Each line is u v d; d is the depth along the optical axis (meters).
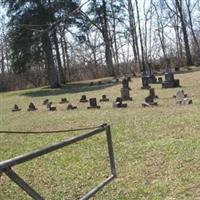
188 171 9.55
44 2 41.41
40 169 11.22
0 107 32.59
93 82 46.84
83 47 64.25
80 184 9.65
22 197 9.30
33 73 62.38
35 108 28.23
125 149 12.45
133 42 61.12
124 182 9.27
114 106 23.44
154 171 9.89
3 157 13.77
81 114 22.17
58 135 16.62
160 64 61.38
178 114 17.98
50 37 44.81
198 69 46.53
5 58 62.72
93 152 12.56
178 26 65.75
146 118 18.00
